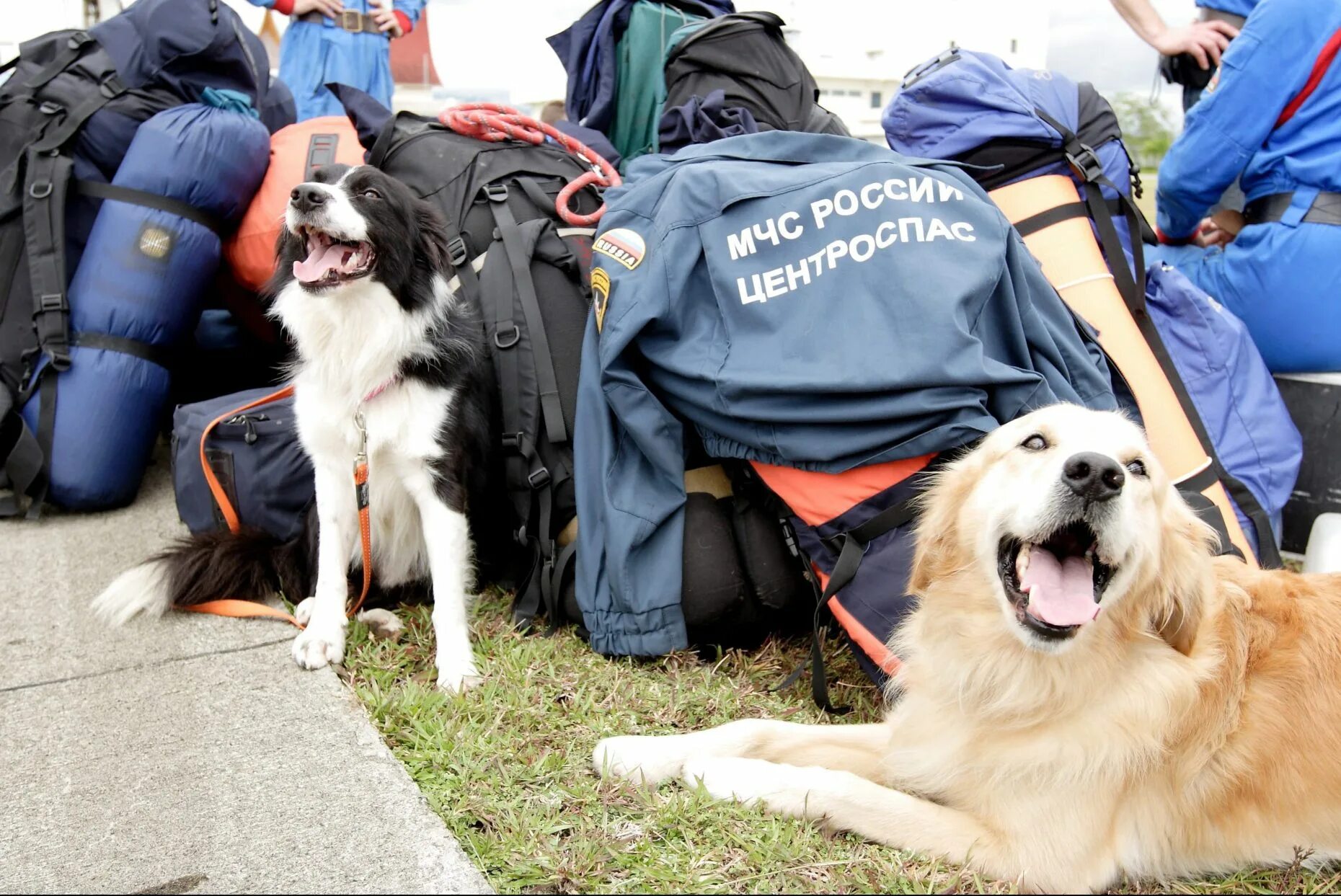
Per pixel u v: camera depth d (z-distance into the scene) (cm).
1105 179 344
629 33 475
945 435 251
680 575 287
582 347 309
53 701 260
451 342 302
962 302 253
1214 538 228
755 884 195
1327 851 219
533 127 361
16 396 386
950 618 230
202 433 345
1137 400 323
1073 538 213
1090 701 214
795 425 264
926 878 198
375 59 561
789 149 302
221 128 389
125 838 203
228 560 320
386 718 252
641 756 232
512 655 287
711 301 281
